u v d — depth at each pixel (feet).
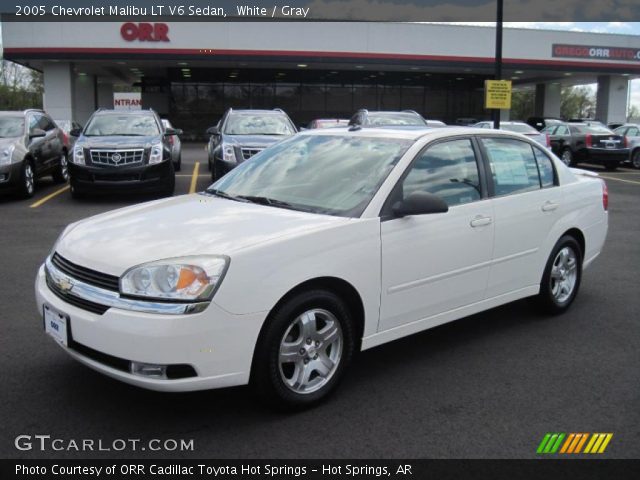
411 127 16.20
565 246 18.25
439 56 106.42
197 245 11.29
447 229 14.25
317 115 127.75
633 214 38.32
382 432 11.43
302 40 100.78
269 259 11.22
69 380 13.32
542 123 82.02
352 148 15.11
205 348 10.59
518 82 144.05
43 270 13.00
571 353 15.47
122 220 13.23
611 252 27.35
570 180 18.61
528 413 12.28
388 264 13.05
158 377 10.53
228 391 12.93
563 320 18.03
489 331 17.03
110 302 10.78
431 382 13.65
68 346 11.45
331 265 12.01
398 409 12.34
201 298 10.52
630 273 23.65
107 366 10.96
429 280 13.99
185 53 97.55
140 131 41.37
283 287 11.30
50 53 95.30
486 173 15.80
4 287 20.06
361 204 13.12
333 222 12.46
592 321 17.95
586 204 18.94
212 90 124.06
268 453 10.69
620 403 12.78
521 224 16.34
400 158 14.03
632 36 116.16
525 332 16.97
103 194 42.04
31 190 40.40
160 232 12.12
